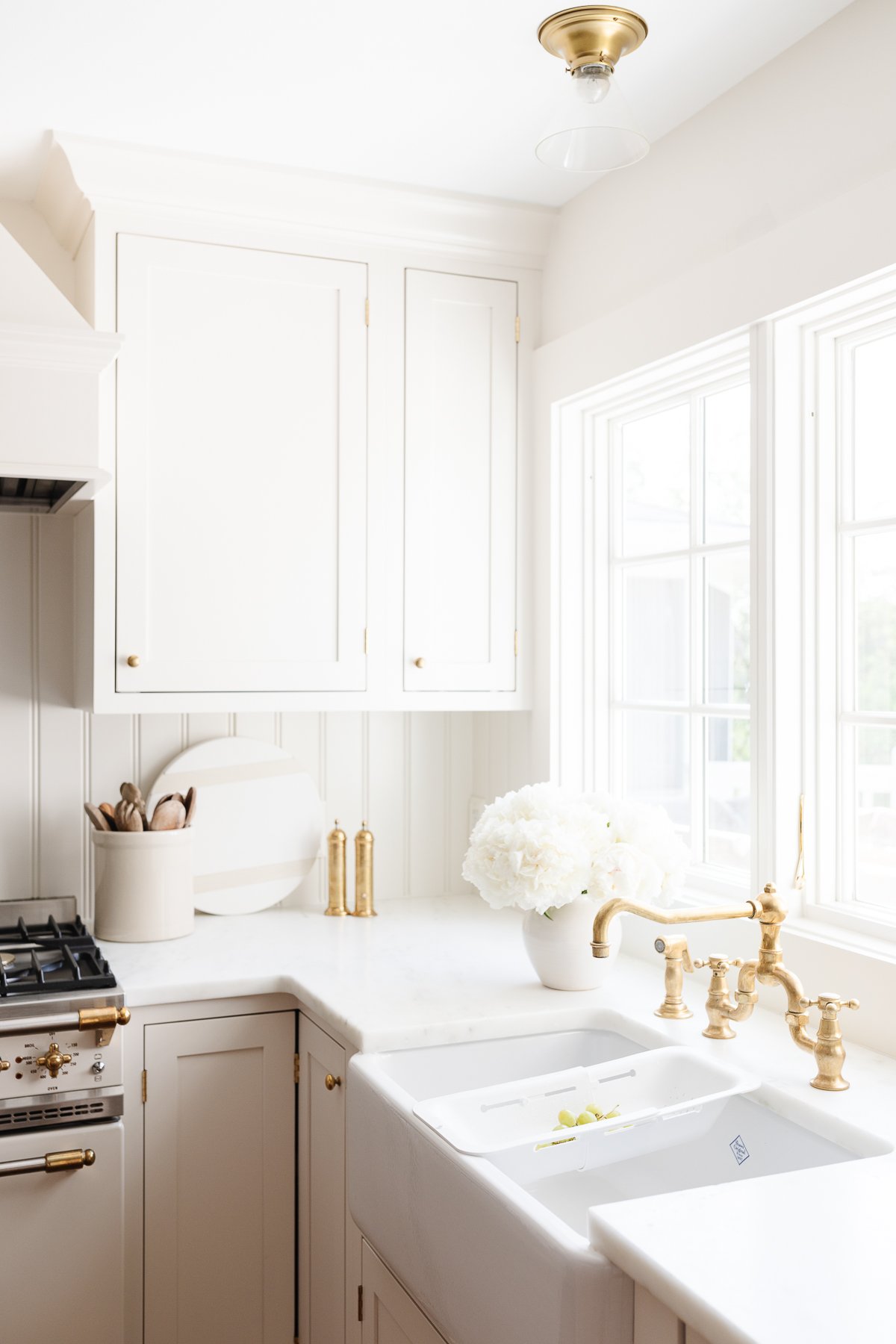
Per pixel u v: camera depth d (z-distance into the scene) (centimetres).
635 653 248
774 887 167
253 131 210
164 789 254
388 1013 183
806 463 190
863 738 187
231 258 227
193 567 225
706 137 205
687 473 228
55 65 186
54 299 196
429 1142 139
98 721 251
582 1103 155
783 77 185
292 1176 209
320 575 235
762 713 191
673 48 183
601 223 235
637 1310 109
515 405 255
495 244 249
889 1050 165
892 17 164
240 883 261
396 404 242
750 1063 162
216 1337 204
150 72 188
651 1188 156
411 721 284
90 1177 186
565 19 163
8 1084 181
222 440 227
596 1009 189
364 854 261
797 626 191
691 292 203
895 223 159
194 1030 202
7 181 231
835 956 174
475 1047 180
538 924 198
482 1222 125
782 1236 108
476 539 251
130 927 231
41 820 246
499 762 278
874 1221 111
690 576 226
